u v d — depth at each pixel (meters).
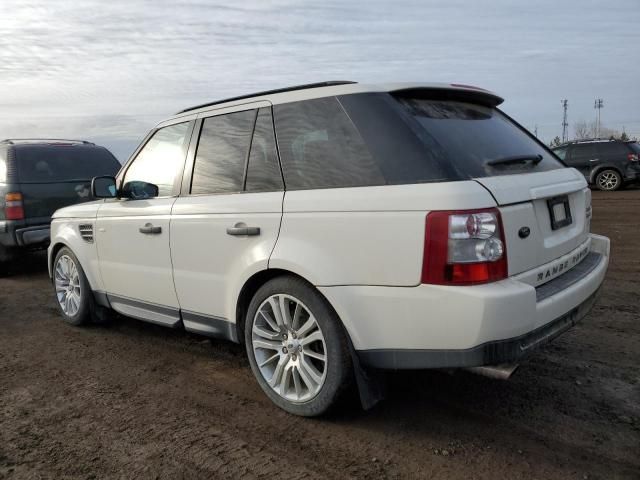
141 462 2.93
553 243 3.17
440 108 3.29
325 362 3.12
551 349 4.32
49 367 4.35
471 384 3.75
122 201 4.56
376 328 2.89
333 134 3.16
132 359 4.46
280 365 3.39
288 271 3.25
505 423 3.22
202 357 4.45
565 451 2.91
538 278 3.01
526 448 2.95
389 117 3.01
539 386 3.69
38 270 8.44
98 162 8.66
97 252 4.82
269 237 3.30
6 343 4.96
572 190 3.40
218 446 3.07
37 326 5.45
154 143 4.38
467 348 2.66
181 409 3.54
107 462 2.95
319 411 3.20
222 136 3.79
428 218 2.67
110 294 4.81
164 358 4.46
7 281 7.69
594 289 3.41
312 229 3.09
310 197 3.13
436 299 2.68
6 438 3.23
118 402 3.67
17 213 7.53
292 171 3.31
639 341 4.44
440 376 3.89
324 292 3.02
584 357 4.15
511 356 2.67
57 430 3.31
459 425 3.21
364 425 3.24
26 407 3.64
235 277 3.52
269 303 3.39
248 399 3.65
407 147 2.89
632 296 5.72
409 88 3.18
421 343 2.78
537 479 2.67
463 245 2.62
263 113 3.56
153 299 4.29
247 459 2.93
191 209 3.81
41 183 7.79
